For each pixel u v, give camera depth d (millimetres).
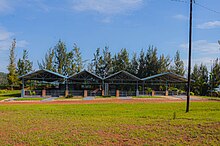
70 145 9547
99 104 25922
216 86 52250
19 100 34625
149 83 48781
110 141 10062
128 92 44625
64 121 14375
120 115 16859
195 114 17297
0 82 72750
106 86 44500
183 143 9750
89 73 43781
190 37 20672
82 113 17891
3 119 15078
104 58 69500
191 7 20797
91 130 11836
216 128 11828
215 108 21750
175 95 46781
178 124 12969
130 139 10328
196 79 60031
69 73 67500
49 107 22188
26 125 13148
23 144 9719
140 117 15875
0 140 10211
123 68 69438
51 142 9898
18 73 66438
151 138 10430
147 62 68688
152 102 29406
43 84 49156
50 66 67750
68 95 40812
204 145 9523
